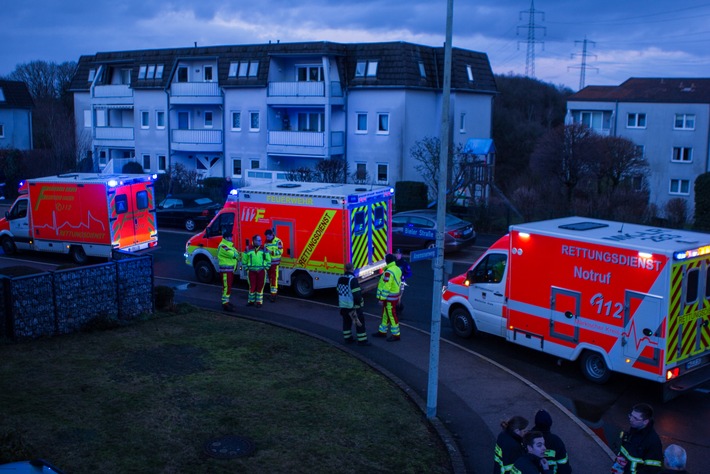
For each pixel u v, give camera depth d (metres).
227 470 8.46
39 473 6.30
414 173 39.12
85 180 21.95
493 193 35.53
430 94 39.94
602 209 29.08
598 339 11.79
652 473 7.08
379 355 13.53
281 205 18.00
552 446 6.90
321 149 39.16
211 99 43.34
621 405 11.31
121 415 9.98
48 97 75.06
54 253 24.66
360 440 9.52
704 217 28.55
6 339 13.29
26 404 10.27
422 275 21.23
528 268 12.95
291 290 18.98
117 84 49.31
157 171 47.22
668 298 10.68
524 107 78.12
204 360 12.64
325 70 38.75
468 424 10.41
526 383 12.12
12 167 45.91
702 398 11.71
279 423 9.95
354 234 17.28
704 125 46.84
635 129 49.19
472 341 14.70
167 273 21.47
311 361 12.84
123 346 13.34
